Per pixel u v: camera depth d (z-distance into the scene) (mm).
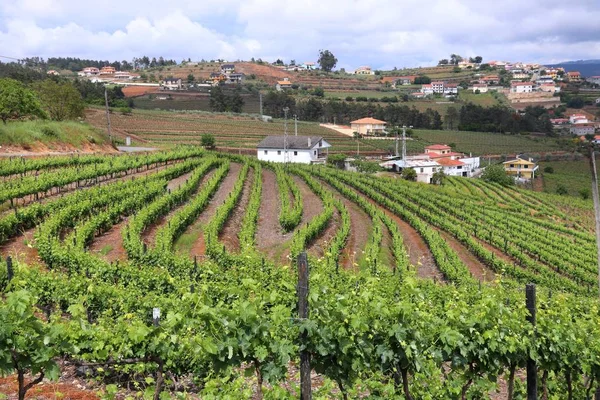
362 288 9438
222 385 7160
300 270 5730
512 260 32688
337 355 5832
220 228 26875
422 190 57531
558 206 67688
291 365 9539
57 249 16625
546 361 6957
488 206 55875
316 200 40094
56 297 11516
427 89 193500
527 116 130375
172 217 27531
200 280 14961
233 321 5609
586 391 7941
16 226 21297
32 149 40469
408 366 6305
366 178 57750
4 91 44594
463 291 14328
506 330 6473
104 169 34844
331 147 97500
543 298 11344
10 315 4922
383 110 137625
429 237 30531
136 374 8422
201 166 44719
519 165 93375
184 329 6504
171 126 96438
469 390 7746
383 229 34125
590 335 7469
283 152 77375
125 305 10516
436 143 113000
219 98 127688
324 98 163500
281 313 5809
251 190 41250
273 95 132875
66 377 8453
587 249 40344
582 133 106625
